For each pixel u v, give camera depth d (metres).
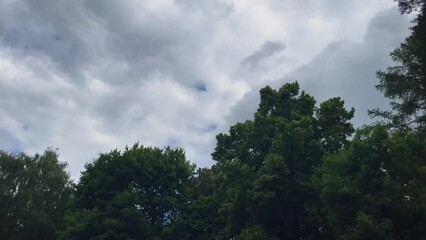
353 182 26.03
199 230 45.00
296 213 35.56
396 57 32.03
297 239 35.50
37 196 55.59
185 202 48.22
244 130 43.66
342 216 25.97
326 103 38.88
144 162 49.50
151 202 48.03
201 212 46.12
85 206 48.41
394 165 25.73
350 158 26.88
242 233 33.09
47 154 61.19
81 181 49.28
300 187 33.03
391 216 24.84
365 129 27.78
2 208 53.69
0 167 57.00
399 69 31.73
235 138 45.03
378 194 25.14
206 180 51.53
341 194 25.47
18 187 56.16
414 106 30.64
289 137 34.25
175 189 50.06
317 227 35.84
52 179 58.00
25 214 54.16
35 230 54.22
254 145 39.16
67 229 44.19
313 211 31.55
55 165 60.47
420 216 24.56
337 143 37.03
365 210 24.86
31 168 58.00
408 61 31.47
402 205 24.56
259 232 32.19
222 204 38.44
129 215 43.47
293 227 35.19
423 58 29.23
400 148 25.78
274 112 40.81
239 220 36.44
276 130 38.06
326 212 30.41
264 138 38.69
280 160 32.94
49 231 54.78
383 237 23.39
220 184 40.72
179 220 44.78
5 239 53.31
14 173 57.00
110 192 47.56
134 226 44.09
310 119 35.88
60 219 55.59
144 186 49.62
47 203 56.75
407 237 24.70
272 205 33.97
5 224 53.12
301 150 34.25
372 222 23.77
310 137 36.41
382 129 26.81
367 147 26.58
